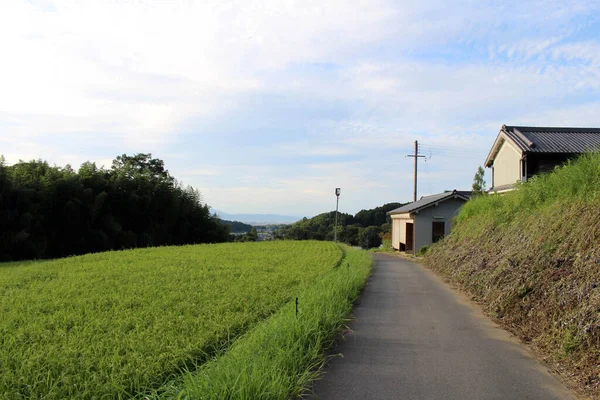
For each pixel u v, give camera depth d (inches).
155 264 539.2
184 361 180.7
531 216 350.9
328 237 2001.7
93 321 256.8
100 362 182.2
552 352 202.5
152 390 149.1
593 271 214.4
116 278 427.2
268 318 257.4
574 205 286.0
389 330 257.4
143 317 267.7
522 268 293.7
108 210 1031.0
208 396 135.9
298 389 159.0
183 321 249.9
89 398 153.3
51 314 284.7
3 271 507.5
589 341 182.4
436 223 1038.4
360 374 182.1
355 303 346.0
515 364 193.8
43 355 194.1
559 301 225.3
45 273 468.4
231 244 976.9
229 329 233.3
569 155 609.6
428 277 519.5
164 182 1218.0
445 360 199.9
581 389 162.6
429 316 295.4
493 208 504.4
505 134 688.4
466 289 396.2
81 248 932.0
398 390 164.6
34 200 849.5
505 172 719.7
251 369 158.1
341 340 235.3
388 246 1393.9
